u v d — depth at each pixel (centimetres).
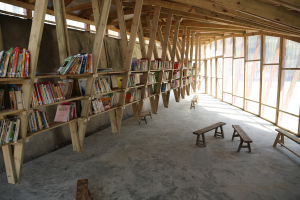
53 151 444
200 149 452
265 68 721
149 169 361
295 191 293
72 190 299
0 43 285
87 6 537
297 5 219
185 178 329
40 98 305
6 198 280
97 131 591
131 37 517
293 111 576
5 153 299
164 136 548
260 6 279
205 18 656
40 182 321
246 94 860
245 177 331
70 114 395
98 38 391
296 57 565
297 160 392
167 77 899
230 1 277
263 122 685
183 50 995
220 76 1178
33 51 269
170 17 731
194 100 918
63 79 414
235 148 457
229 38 1026
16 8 414
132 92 601
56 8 394
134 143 495
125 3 590
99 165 378
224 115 795
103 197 282
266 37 711
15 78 255
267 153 427
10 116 290
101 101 462
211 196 282
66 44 412
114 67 659
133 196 283
